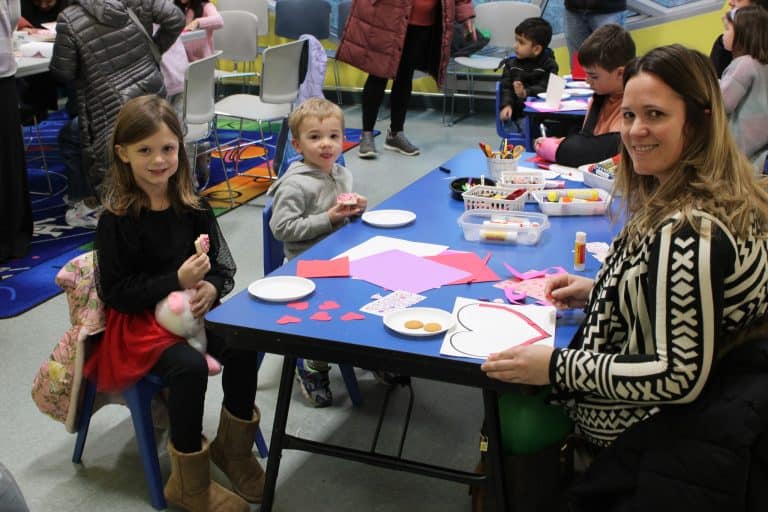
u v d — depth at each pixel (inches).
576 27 225.8
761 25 127.1
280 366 108.3
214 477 84.7
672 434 49.8
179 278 76.2
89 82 142.9
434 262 74.2
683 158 51.8
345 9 270.4
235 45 244.8
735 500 47.6
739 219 48.6
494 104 278.8
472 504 74.5
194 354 74.7
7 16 134.5
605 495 53.9
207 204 84.0
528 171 107.2
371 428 93.4
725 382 49.0
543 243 80.5
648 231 51.8
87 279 78.5
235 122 269.1
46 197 182.9
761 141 130.1
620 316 55.5
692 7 242.1
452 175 109.0
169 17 150.6
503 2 253.4
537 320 61.5
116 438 91.7
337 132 94.7
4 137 140.6
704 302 47.6
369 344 57.3
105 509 79.4
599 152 111.0
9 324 119.7
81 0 139.3
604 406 57.1
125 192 77.7
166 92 157.2
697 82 50.4
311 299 65.9
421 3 209.5
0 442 90.4
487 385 55.2
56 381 81.2
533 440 62.9
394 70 211.0
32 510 79.0
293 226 89.8
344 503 80.1
